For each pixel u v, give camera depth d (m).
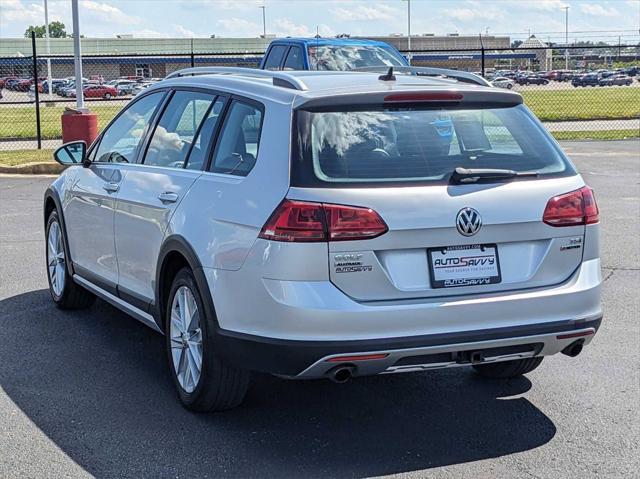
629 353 6.01
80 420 4.80
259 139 4.55
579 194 4.61
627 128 25.72
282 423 4.80
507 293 4.39
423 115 4.60
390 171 4.31
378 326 4.14
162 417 4.86
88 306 7.16
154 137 5.71
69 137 17.27
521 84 70.12
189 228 4.79
